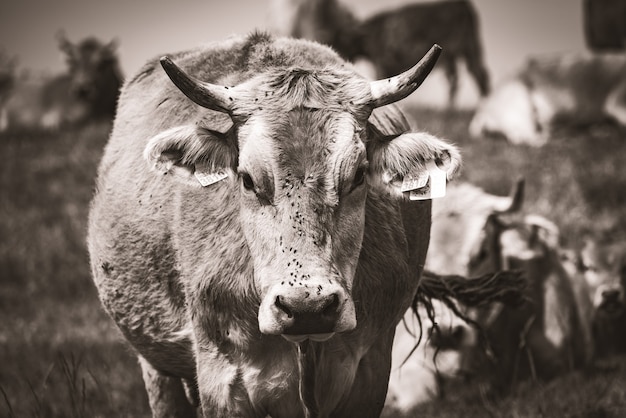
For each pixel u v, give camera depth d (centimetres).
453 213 1694
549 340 1675
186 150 920
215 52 1076
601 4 4431
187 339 1046
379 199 990
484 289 1274
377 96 923
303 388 947
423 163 929
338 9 5291
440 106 3981
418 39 5088
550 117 3378
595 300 1848
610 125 3384
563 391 1482
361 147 898
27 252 2539
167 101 1080
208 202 979
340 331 848
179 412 1196
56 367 1683
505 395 1546
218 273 963
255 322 958
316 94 913
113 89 4716
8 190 3016
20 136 3856
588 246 1933
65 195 2962
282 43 1066
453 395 1580
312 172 875
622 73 3366
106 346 1880
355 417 1030
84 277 2397
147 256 1057
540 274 1708
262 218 880
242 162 895
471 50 5116
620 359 1753
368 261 973
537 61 3478
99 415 1427
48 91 4688
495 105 3394
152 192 1047
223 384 980
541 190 2534
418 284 1105
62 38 4781
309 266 849
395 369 1627
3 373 1731
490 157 2916
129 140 1123
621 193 2484
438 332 1233
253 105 912
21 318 2172
